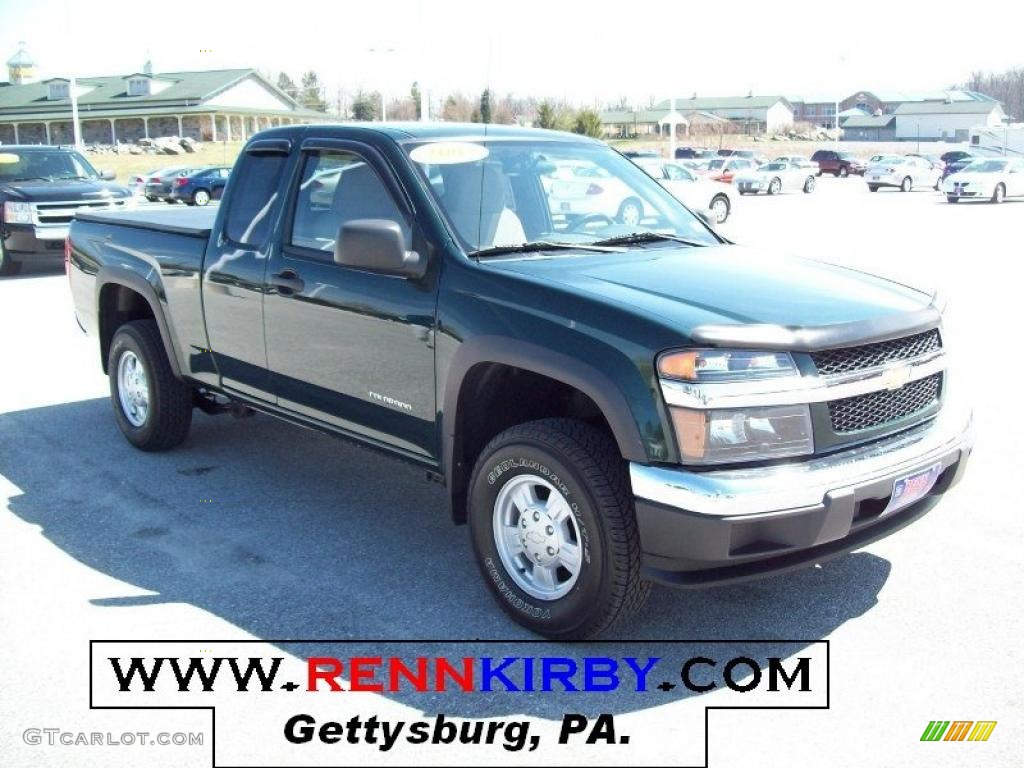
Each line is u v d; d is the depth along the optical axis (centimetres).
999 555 449
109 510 516
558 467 355
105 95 7050
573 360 352
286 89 8912
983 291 1204
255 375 510
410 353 415
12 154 1552
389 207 433
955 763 302
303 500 530
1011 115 13975
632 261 419
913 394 378
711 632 385
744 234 2091
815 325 345
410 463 438
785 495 330
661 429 335
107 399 748
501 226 427
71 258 654
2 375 828
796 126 11588
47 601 412
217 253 518
